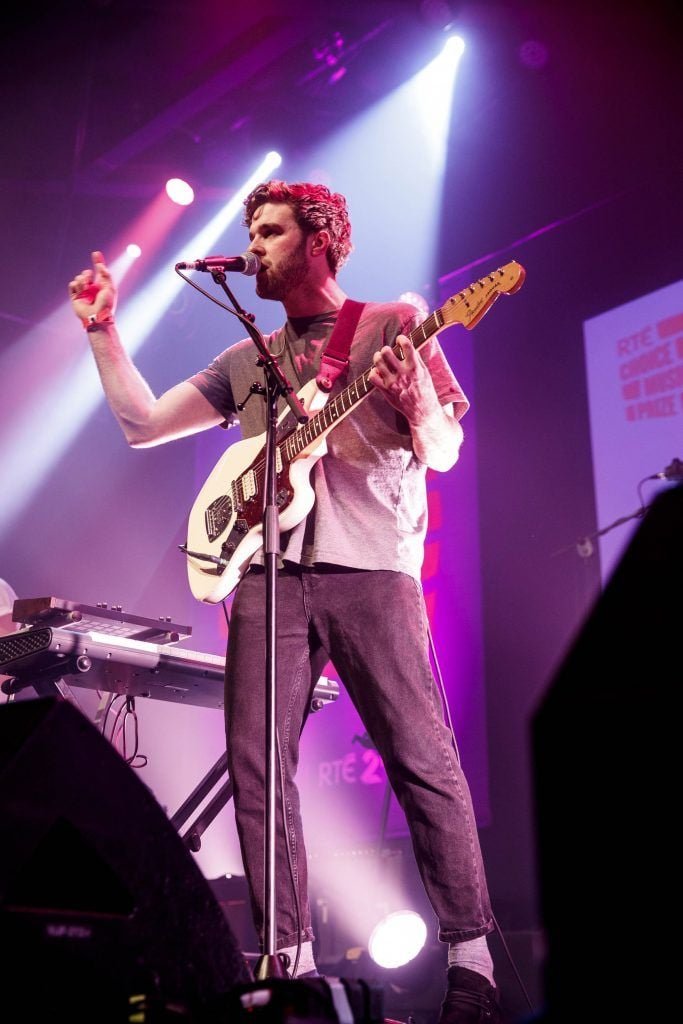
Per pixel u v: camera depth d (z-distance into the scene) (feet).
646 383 22.39
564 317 25.39
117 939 5.26
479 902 7.50
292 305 9.35
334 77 23.50
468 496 25.72
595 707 2.95
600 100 22.90
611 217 24.72
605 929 2.81
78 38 23.29
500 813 22.91
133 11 22.67
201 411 9.86
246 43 22.84
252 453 9.02
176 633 10.44
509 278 8.16
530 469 25.20
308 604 8.41
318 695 9.87
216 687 10.24
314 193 9.32
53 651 9.11
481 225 25.81
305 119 24.43
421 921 13.32
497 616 24.52
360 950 15.47
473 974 7.34
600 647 3.12
